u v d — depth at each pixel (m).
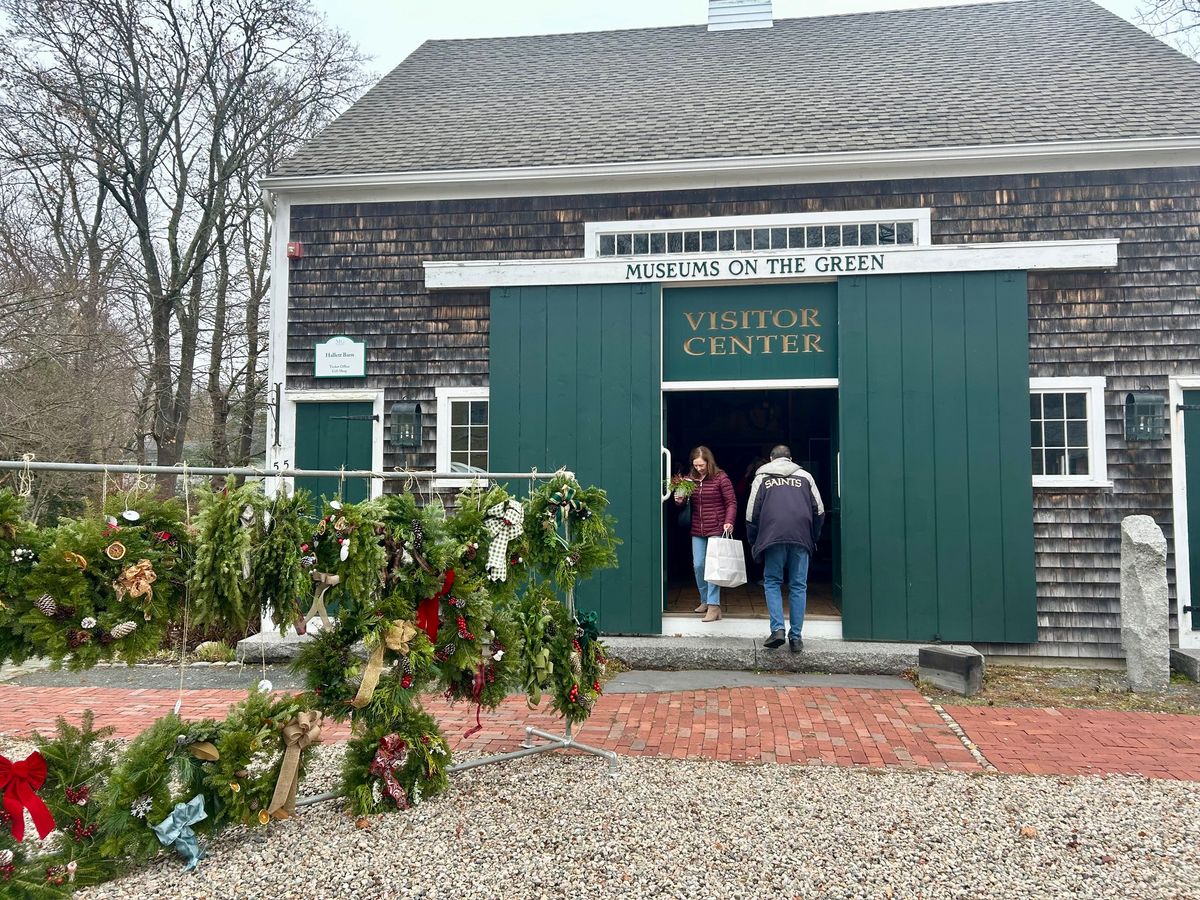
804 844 3.43
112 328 16.86
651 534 7.41
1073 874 3.19
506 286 7.76
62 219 18.38
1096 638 6.92
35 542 2.85
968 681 5.98
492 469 7.64
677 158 7.66
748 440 11.82
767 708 5.67
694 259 7.48
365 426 8.09
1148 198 7.19
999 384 7.07
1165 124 7.26
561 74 10.48
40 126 16.80
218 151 19.11
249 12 18.03
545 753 4.69
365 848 3.38
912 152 7.29
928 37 10.16
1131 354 7.09
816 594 8.93
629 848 3.38
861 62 9.74
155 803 3.17
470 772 4.34
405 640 3.65
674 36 11.36
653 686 6.32
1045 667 6.90
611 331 7.61
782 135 7.97
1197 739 4.95
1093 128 7.35
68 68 16.56
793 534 6.58
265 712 3.50
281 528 3.26
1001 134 7.42
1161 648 6.10
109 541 2.92
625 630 7.35
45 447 13.01
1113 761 4.55
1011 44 9.60
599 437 7.55
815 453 11.64
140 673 7.00
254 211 19.91
